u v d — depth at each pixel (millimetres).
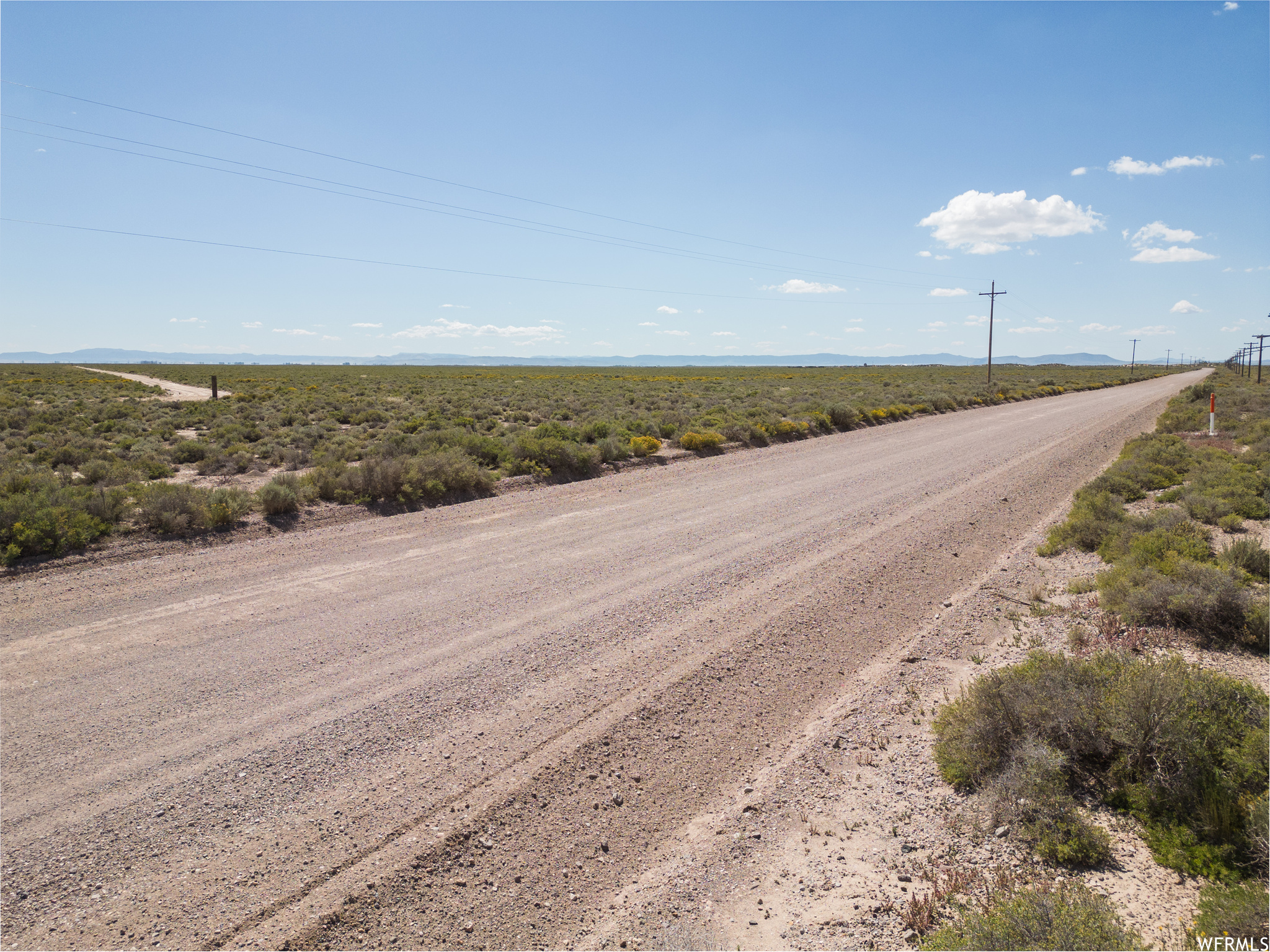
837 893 4250
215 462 19219
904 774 5527
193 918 3963
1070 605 9141
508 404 41406
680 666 7445
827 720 6539
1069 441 26656
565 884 4453
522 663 7406
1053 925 3480
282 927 3936
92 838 4562
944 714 6012
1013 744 5207
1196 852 4227
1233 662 6840
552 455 19672
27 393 50094
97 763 5391
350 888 4242
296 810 4918
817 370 144875
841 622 9016
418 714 6281
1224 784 4477
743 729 6469
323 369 133000
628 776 5609
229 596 9367
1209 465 16109
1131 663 5812
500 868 4543
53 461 19984
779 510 15148
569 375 111500
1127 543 10680
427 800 5098
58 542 10891
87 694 6508
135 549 11297
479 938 3980
